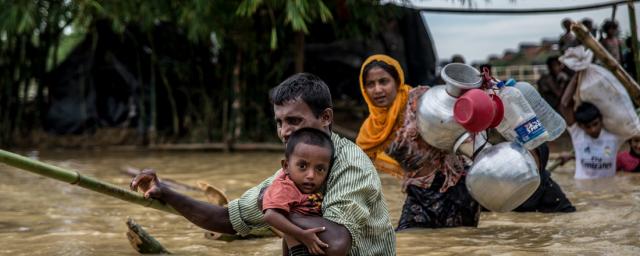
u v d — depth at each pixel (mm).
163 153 12641
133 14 12078
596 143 7918
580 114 7805
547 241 4945
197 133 13633
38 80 14047
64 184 8305
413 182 5453
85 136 13992
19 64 13867
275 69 13000
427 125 4961
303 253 3332
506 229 5391
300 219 3256
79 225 5770
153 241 4715
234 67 13180
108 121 14109
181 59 13688
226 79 13320
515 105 4723
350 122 13727
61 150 13531
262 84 13227
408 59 13242
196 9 11336
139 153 12719
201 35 12172
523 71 14297
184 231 5535
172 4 11961
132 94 13859
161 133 13867
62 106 14039
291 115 3412
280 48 13039
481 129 4590
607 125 7828
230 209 3803
